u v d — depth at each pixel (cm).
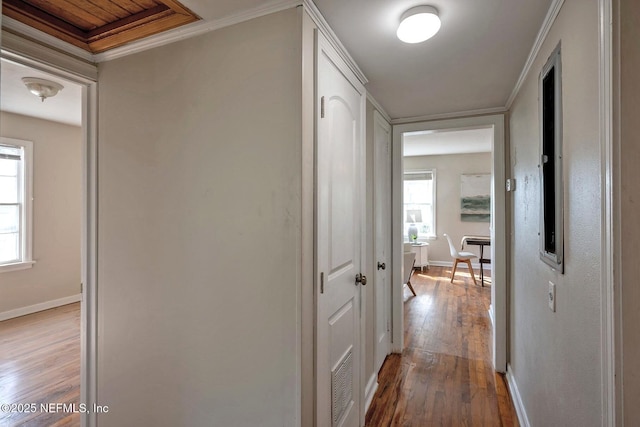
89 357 176
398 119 302
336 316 162
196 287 150
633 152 86
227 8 135
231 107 143
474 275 614
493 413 214
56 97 322
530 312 189
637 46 85
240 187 141
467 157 688
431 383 251
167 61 158
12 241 392
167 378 157
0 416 208
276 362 133
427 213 722
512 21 146
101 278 175
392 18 145
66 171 442
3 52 144
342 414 169
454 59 183
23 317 389
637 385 85
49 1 142
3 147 382
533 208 180
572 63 118
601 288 93
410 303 451
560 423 136
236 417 141
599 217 97
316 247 139
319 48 141
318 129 140
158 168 160
